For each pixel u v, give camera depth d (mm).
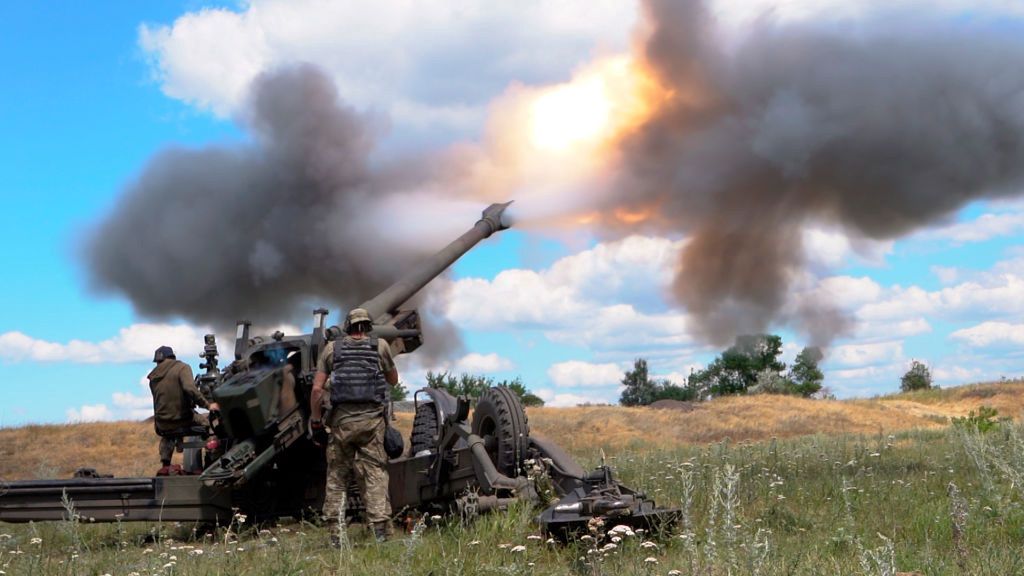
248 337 9461
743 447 13383
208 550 7090
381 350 7688
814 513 7305
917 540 6020
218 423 9438
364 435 7391
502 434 8320
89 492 8477
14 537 8281
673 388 53844
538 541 6281
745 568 4906
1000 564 5062
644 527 6363
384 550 6613
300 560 6219
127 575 5805
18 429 25172
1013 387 40594
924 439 16328
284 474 9148
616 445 25891
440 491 8711
